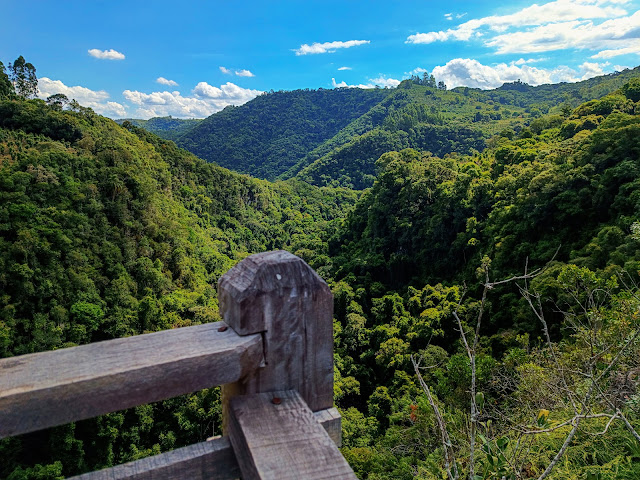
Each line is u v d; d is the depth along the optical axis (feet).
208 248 115.44
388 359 59.72
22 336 62.23
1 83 111.34
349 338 69.77
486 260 57.57
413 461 22.31
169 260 92.48
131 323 68.95
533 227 62.85
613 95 99.45
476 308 57.41
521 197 64.90
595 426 8.93
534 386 13.00
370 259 94.68
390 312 74.23
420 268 89.15
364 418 51.67
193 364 2.71
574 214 57.57
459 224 81.41
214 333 3.02
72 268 71.00
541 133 110.32
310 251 124.06
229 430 3.00
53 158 82.53
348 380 59.67
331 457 2.51
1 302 61.67
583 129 90.74
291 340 3.12
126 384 2.54
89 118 115.85
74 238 73.92
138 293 79.46
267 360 3.04
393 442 29.94
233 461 2.94
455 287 68.49
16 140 89.10
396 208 100.78
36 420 2.35
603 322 13.83
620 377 9.18
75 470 46.75
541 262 57.72
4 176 72.54
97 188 84.89
